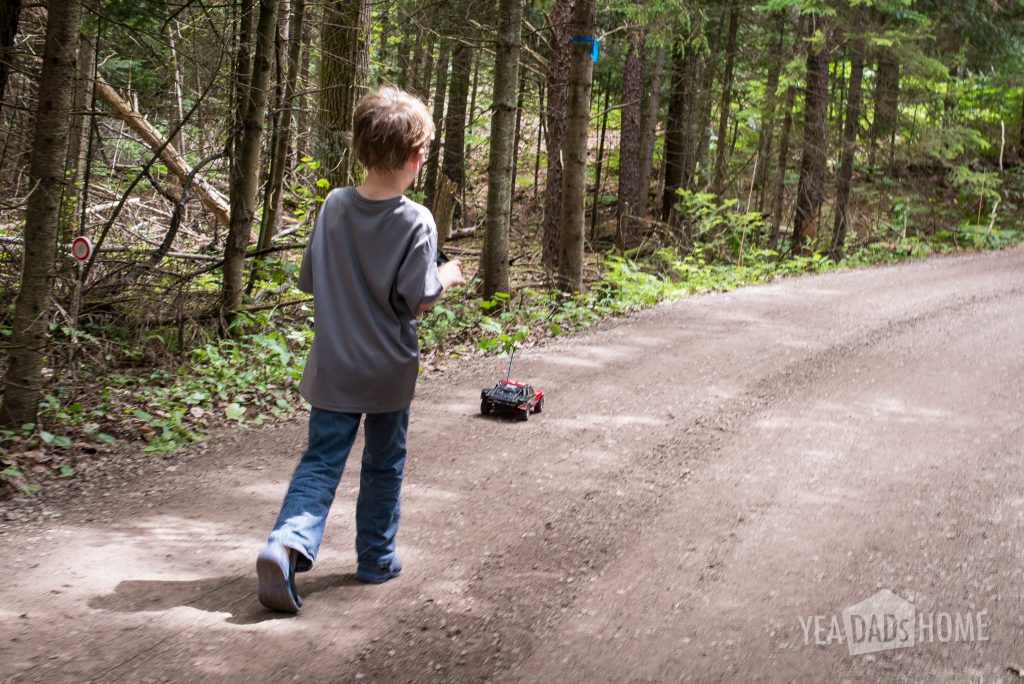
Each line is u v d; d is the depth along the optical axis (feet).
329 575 11.55
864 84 65.21
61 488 14.97
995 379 22.29
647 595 11.12
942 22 60.90
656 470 15.97
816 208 59.67
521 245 65.57
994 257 52.24
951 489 14.80
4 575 11.24
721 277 46.09
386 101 10.00
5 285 26.96
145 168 28.25
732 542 12.76
